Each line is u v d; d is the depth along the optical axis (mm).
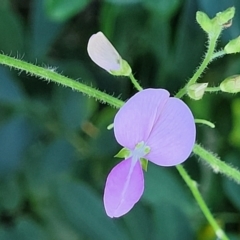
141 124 109
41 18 149
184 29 149
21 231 148
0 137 147
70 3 135
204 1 138
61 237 150
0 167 147
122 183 108
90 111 150
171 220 141
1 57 115
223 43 147
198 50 150
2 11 149
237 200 145
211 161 122
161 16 149
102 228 144
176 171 149
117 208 107
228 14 114
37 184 149
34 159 149
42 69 116
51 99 150
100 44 114
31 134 149
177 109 109
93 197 144
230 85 116
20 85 149
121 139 110
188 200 147
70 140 150
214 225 130
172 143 110
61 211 145
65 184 144
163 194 146
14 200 150
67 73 150
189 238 141
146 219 146
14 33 150
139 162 111
